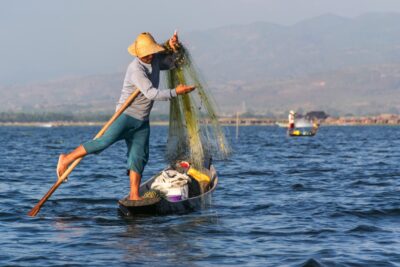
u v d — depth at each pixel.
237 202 18.92
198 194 17.80
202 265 11.48
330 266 11.38
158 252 12.40
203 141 17.36
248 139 91.75
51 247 12.81
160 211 16.34
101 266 11.38
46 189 22.81
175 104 17.09
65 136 124.19
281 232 14.30
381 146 61.88
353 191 21.59
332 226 14.97
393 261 11.73
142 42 15.30
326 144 68.94
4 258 11.94
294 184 23.72
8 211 17.25
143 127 15.74
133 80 15.29
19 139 98.94
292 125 112.81
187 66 16.55
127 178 26.78
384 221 15.64
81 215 16.62
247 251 12.50
